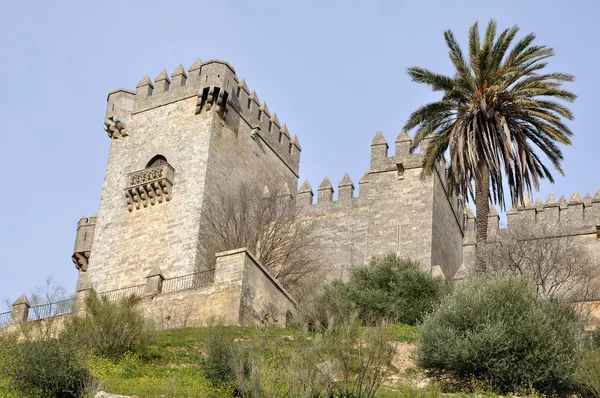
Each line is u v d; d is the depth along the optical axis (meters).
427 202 52.78
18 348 28.14
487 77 43.75
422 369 32.28
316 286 47.38
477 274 42.31
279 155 60.34
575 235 55.38
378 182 54.59
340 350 25.36
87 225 58.81
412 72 44.59
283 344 28.95
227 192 53.88
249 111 58.00
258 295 40.53
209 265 50.53
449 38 44.62
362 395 24.72
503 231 57.41
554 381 29.77
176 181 53.31
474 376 30.55
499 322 30.94
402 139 55.22
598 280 51.03
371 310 40.78
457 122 44.12
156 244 51.75
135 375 29.86
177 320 40.62
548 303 33.56
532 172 43.47
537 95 43.34
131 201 54.00
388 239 52.44
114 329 32.47
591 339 33.97
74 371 27.05
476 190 43.19
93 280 52.81
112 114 57.62
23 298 43.19
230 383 26.83
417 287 41.97
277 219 53.62
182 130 55.03
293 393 24.30
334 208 55.38
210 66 55.88
